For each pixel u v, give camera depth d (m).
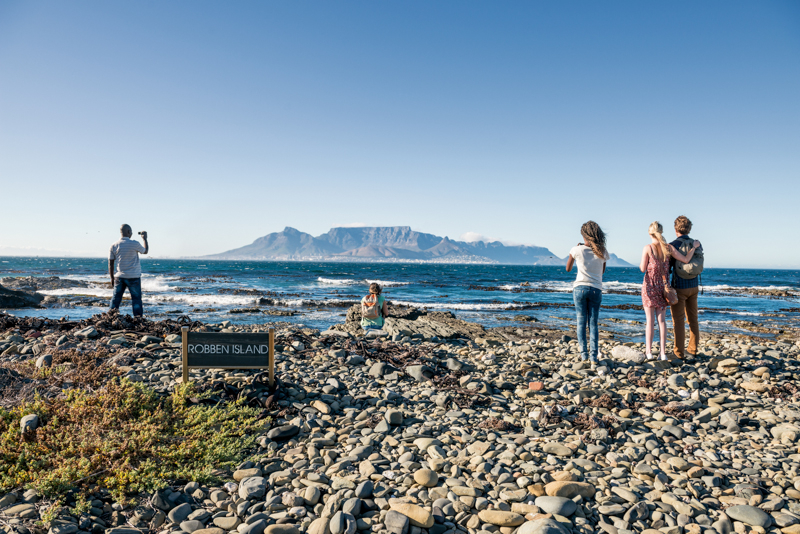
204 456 3.76
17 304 21.19
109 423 4.04
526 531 2.91
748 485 3.56
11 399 4.45
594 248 6.72
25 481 3.29
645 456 4.14
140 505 3.20
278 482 3.54
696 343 7.27
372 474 3.65
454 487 3.47
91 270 66.94
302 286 44.16
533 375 6.80
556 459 4.00
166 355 6.61
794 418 5.00
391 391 5.69
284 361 6.92
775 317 23.31
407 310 14.63
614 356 7.56
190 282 46.53
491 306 27.02
